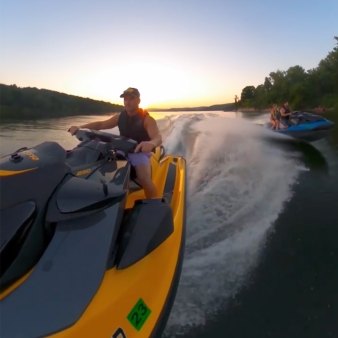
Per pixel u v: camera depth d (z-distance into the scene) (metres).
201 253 2.62
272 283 2.28
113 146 2.40
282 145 6.88
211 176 4.54
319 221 3.19
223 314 1.99
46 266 1.40
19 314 1.21
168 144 6.56
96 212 1.62
